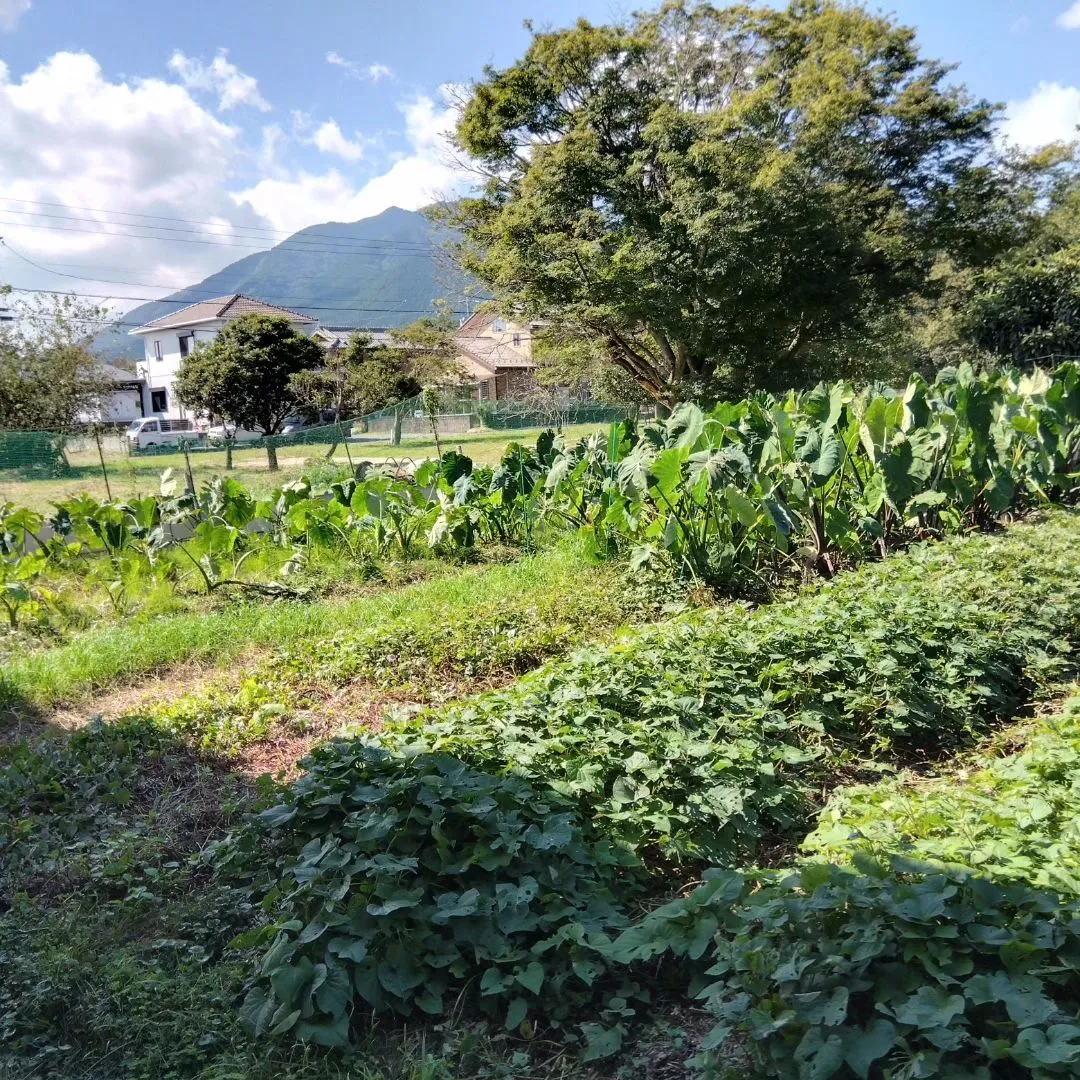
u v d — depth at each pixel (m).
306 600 9.63
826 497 9.16
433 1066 2.69
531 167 26.67
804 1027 2.38
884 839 3.37
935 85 30.88
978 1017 2.46
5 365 32.19
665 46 28.72
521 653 6.79
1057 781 3.94
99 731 5.45
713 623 6.09
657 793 4.01
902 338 31.47
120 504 11.66
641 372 30.73
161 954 3.38
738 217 24.22
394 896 3.10
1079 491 11.73
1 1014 3.07
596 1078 2.73
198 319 58.56
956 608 6.09
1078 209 36.69
